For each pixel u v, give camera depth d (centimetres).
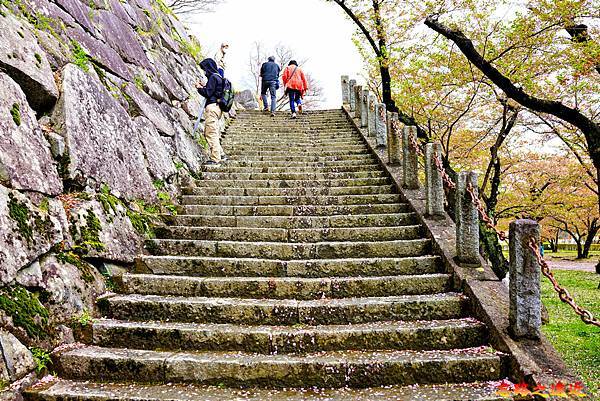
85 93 476
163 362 318
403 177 620
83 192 426
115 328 353
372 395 295
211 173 720
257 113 1198
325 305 378
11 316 296
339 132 972
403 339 346
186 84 912
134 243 468
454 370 314
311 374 313
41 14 500
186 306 382
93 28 620
